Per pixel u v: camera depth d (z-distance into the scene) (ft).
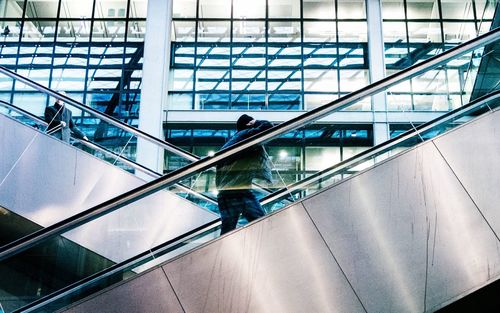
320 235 12.89
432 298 11.73
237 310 12.05
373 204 13.24
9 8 65.10
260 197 15.20
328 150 25.30
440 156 13.84
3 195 21.16
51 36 63.82
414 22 64.44
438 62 15.66
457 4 65.05
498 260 12.06
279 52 62.95
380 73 60.34
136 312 12.24
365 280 12.10
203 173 17.39
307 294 12.05
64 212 21.36
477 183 13.28
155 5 61.98
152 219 20.29
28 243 13.39
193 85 60.90
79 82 61.57
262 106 60.23
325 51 63.05
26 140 22.20
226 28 64.08
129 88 61.11
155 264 13.62
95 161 22.63
